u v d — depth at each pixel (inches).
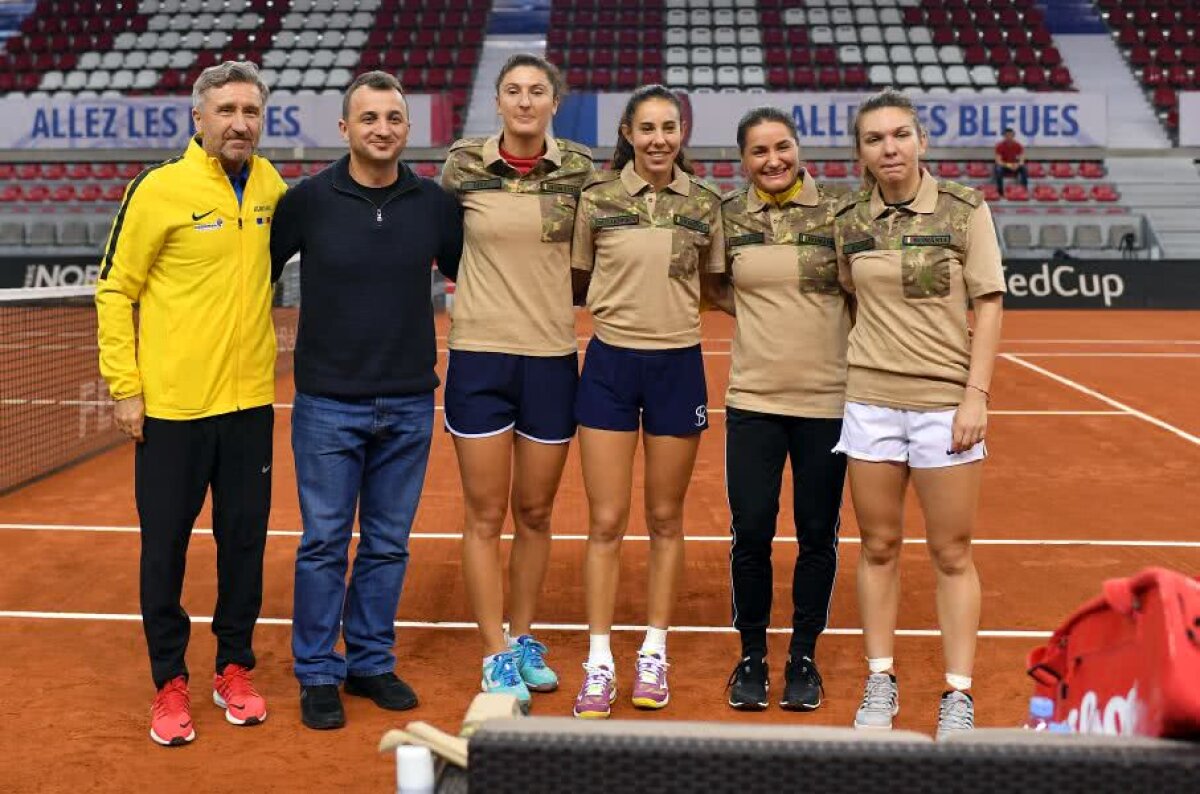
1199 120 1033.5
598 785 77.8
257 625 218.4
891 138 161.8
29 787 150.8
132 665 197.0
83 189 1047.6
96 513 302.2
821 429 177.0
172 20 1237.7
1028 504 312.7
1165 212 1031.6
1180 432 413.7
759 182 173.9
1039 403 474.6
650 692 178.9
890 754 76.5
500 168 176.1
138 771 156.1
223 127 161.6
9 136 1038.4
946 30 1192.8
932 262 163.2
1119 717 87.6
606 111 994.1
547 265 178.4
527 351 178.7
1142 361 597.3
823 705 182.1
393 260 172.4
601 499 180.4
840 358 177.0
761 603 183.2
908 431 167.3
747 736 79.0
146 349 166.6
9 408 460.4
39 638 209.8
